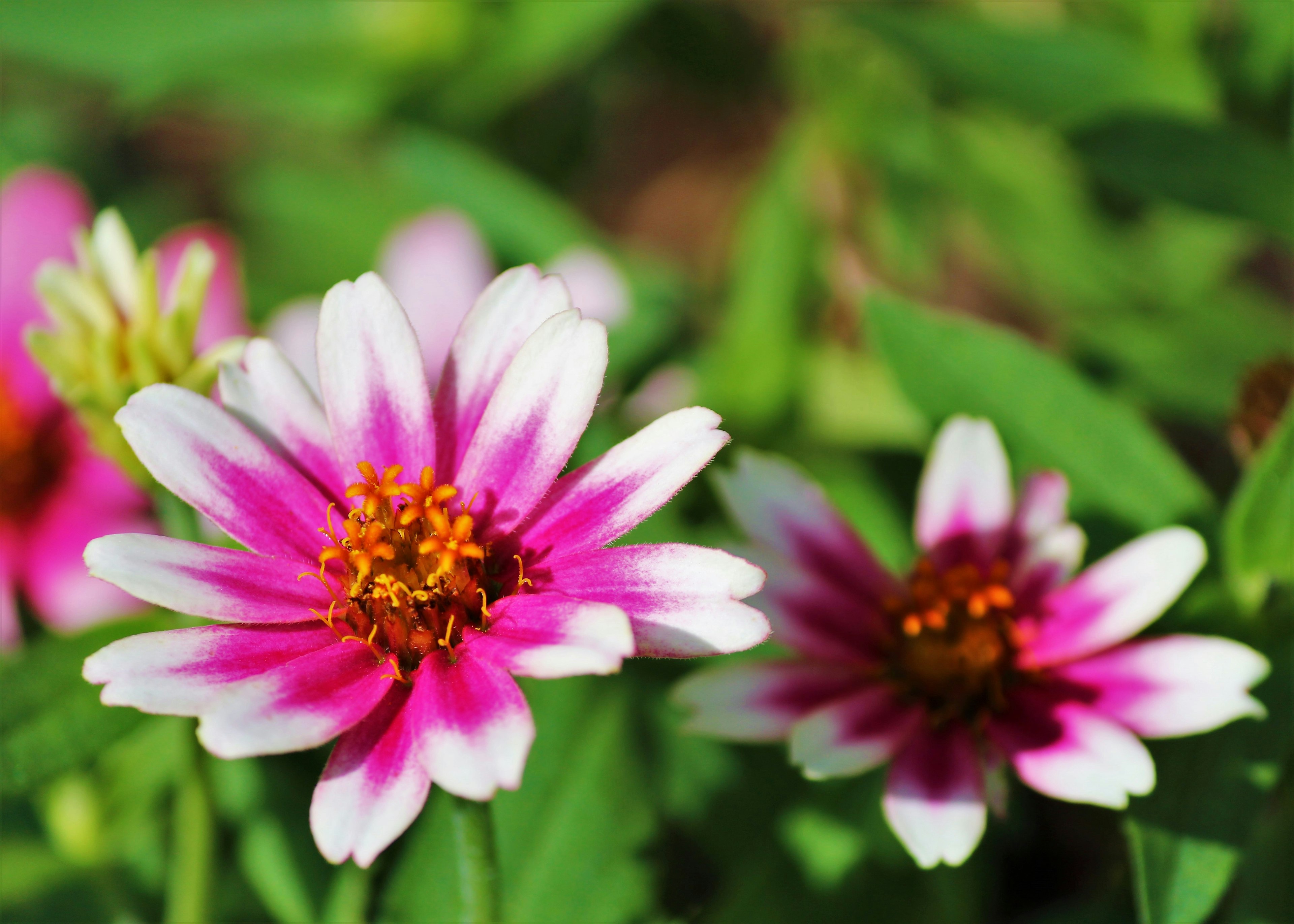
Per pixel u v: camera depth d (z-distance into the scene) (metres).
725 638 0.34
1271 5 0.42
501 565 0.34
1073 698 0.36
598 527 0.34
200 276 0.37
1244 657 0.36
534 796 0.38
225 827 0.41
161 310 0.42
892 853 0.39
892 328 0.38
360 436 0.35
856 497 0.43
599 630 0.33
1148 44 0.43
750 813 0.40
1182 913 0.36
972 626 0.37
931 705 0.37
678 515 0.42
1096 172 0.41
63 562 0.41
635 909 0.37
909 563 0.42
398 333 0.35
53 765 0.35
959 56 0.43
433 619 0.34
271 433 0.35
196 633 0.34
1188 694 0.36
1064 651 0.36
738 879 0.39
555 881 0.37
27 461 0.42
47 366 0.37
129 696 0.33
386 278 0.45
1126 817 0.36
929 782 0.36
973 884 0.40
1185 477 0.38
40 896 0.40
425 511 0.34
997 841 0.41
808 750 0.36
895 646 0.37
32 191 0.43
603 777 0.38
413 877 0.37
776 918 0.38
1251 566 0.37
